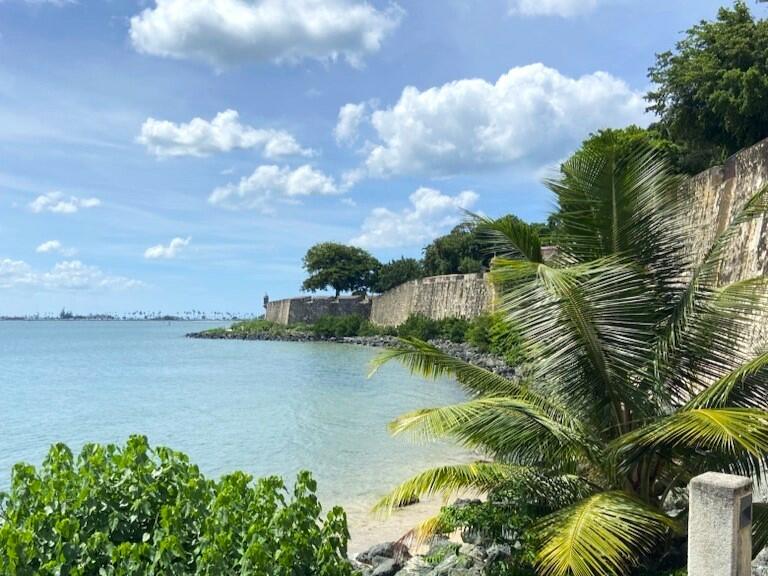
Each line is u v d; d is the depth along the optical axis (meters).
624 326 8.62
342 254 125.31
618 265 8.77
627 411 8.97
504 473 9.07
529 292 8.98
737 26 33.56
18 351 82.44
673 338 8.69
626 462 8.34
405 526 14.79
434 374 9.46
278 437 25.03
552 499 8.77
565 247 9.91
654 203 9.39
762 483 10.73
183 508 5.85
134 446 6.33
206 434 25.92
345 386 41.31
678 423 7.37
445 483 9.12
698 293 9.07
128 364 61.28
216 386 42.34
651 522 7.57
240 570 5.46
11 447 24.27
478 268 86.56
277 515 5.79
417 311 82.44
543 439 8.44
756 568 8.54
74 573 5.13
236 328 130.88
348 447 23.00
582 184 9.42
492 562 9.94
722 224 23.72
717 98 32.41
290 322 120.69
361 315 114.69
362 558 12.32
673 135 37.88
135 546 5.29
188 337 127.69
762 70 32.34
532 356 9.12
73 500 5.72
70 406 33.97
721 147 36.84
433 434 8.15
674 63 35.94
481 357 45.94
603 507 7.67
